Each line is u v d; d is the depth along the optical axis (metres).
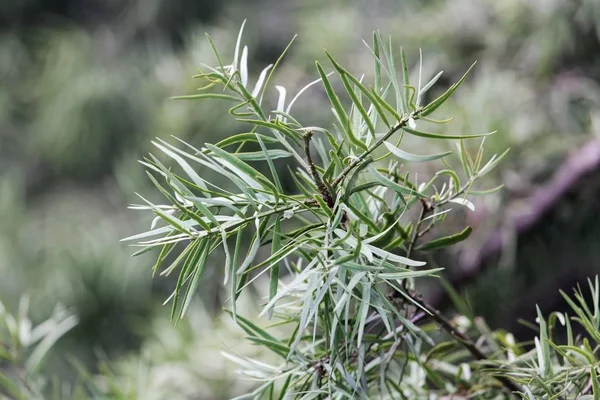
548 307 2.34
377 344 0.87
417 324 0.89
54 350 3.12
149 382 1.62
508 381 0.92
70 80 4.02
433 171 2.18
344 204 0.76
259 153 0.78
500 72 2.61
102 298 3.22
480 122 2.28
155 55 3.93
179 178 0.77
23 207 3.79
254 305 1.78
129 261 3.28
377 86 0.77
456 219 2.21
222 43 3.48
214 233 0.76
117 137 3.78
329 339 0.82
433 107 0.74
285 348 0.84
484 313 2.32
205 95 0.78
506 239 2.13
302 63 3.19
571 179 2.17
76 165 3.88
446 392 0.96
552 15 2.57
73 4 4.63
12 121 4.22
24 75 4.41
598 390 0.80
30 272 3.44
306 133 0.77
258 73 3.20
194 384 1.68
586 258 2.29
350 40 3.17
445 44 2.83
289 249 0.76
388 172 0.84
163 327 1.97
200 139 2.93
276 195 0.76
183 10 4.07
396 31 3.04
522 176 2.25
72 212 3.64
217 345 1.71
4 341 1.13
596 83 2.50
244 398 0.84
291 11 3.76
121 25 4.28
